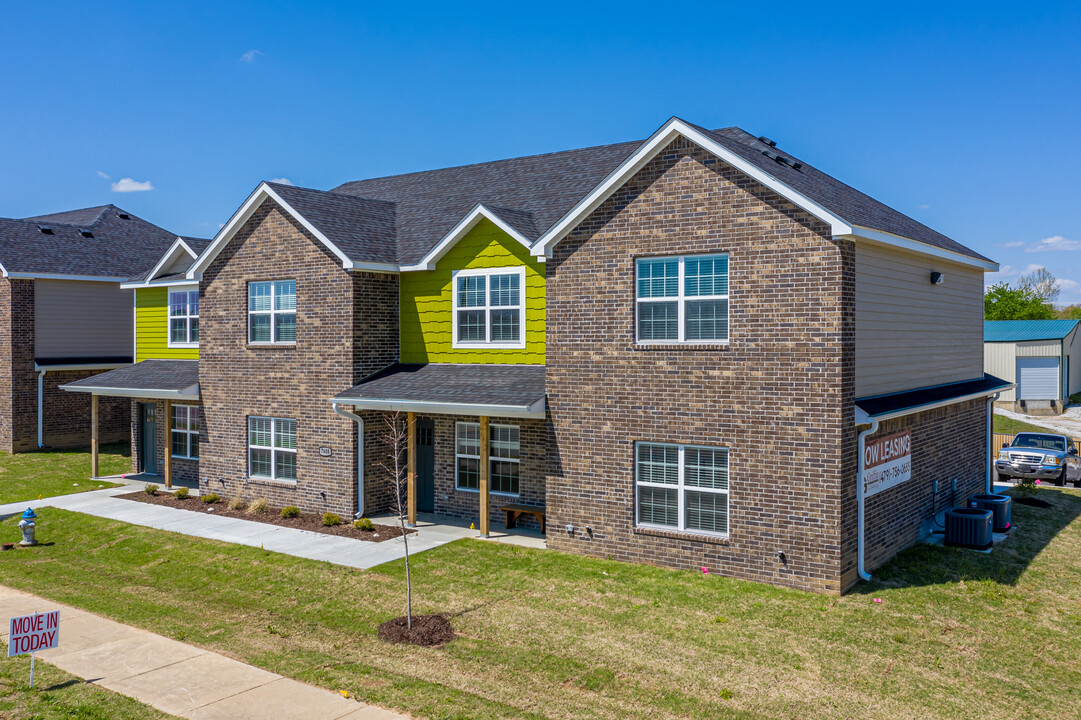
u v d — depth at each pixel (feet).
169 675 36.09
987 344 141.18
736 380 48.08
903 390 55.26
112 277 108.78
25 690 34.19
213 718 31.65
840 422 44.80
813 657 37.42
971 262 65.77
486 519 58.80
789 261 46.16
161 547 59.06
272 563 53.88
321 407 67.10
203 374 75.72
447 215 72.74
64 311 106.01
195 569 53.78
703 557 49.57
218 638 41.06
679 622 41.81
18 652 33.78
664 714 32.27
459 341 65.36
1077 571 50.47
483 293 63.87
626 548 52.44
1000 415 134.31
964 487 67.87
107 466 93.91
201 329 75.66
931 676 35.53
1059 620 42.09
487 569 51.31
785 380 46.42
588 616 42.93
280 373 69.82
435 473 66.54
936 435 61.31
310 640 40.73
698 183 49.16
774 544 47.03
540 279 60.64
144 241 123.34
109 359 109.70
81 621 43.83
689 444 49.85
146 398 88.79
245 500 72.74
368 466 65.57
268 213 70.38
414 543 57.52
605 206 52.70
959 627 40.98
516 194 72.38
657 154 50.62
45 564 56.70
